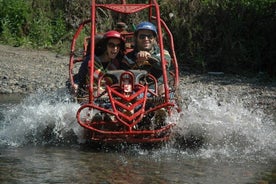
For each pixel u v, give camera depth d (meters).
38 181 6.09
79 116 7.46
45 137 7.88
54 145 7.55
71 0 19.17
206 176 6.34
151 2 9.38
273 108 10.52
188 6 16.06
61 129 7.89
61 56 16.34
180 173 6.43
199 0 16.17
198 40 15.62
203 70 14.91
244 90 12.30
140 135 7.44
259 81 13.62
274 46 14.86
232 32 15.26
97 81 8.20
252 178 6.29
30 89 12.05
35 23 18.75
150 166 6.68
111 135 7.37
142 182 6.11
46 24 18.66
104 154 7.18
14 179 6.15
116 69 8.55
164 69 7.98
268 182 6.17
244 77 14.20
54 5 19.52
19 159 6.88
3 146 7.46
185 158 7.04
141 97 7.79
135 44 8.62
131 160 6.93
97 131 7.31
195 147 7.54
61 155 7.09
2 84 12.39
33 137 7.85
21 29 18.86
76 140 7.82
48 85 12.41
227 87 12.64
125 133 7.29
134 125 7.36
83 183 6.06
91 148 7.45
